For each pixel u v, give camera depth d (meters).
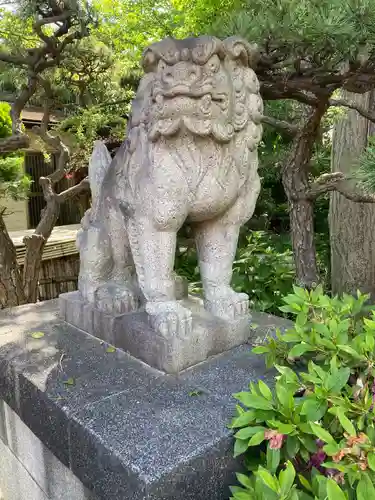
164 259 1.41
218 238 1.55
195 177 1.33
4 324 1.87
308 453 1.01
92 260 1.70
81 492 1.26
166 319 1.39
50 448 1.29
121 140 3.58
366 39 1.31
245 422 1.00
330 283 3.57
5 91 3.26
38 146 3.65
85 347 1.60
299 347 1.16
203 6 2.10
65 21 2.47
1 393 1.58
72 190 3.20
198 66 1.19
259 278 2.80
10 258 3.06
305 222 2.39
